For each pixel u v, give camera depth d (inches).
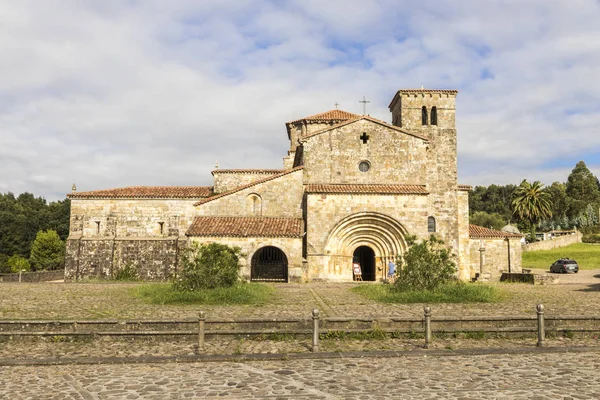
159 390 374.3
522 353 502.9
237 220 1530.5
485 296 877.2
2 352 522.3
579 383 384.5
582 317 625.6
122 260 1662.2
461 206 1774.1
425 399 343.9
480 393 358.0
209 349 523.8
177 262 1643.7
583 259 2726.4
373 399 345.4
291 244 1434.5
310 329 590.2
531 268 2541.8
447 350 506.9
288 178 1577.3
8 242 3639.3
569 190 5152.6
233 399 349.4
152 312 725.9
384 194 1489.9
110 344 559.5
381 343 554.3
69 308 780.0
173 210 1786.4
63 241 3543.3
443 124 1737.2
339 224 1478.8
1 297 961.5
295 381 396.5
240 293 888.3
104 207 1781.5
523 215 3521.2
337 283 1384.1
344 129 1592.0
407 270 990.4
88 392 370.9
